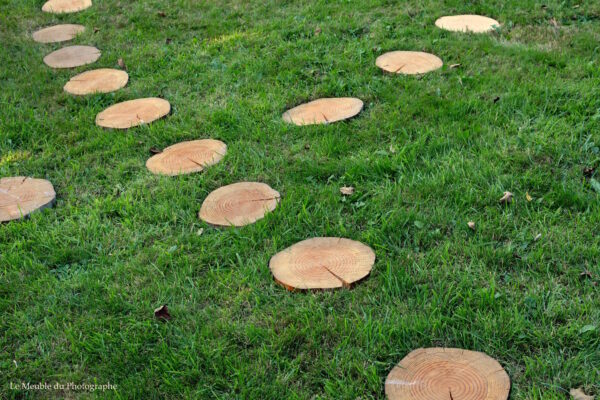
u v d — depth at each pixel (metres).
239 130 4.39
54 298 2.99
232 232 3.35
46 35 6.34
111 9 6.90
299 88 4.95
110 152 4.23
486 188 3.58
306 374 2.53
